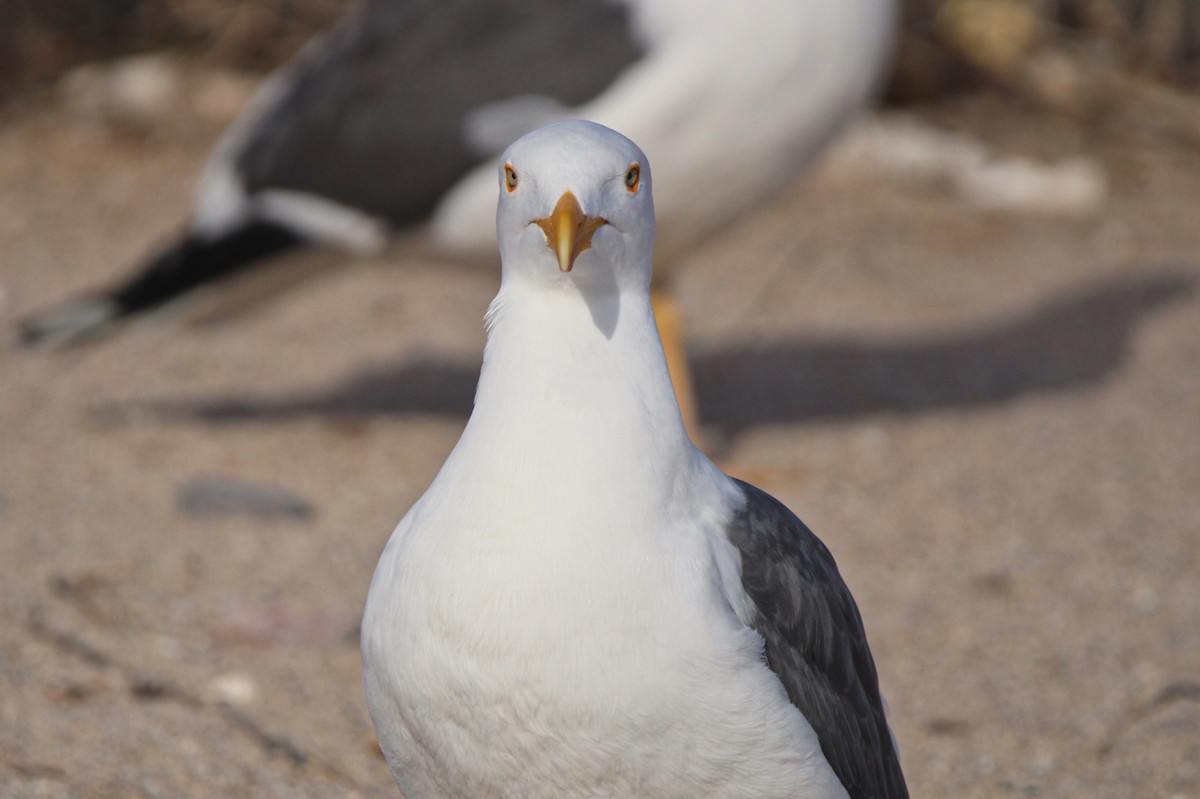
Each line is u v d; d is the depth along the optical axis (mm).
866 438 11867
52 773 6965
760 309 14859
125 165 18297
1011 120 20328
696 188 10203
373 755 7434
